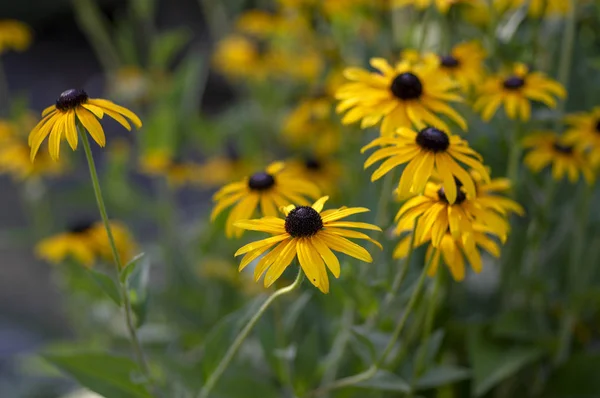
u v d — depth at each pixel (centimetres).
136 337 92
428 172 87
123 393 96
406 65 97
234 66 148
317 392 97
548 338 107
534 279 107
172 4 308
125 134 257
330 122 121
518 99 99
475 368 104
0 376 158
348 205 117
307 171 115
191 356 119
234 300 127
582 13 115
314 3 122
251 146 152
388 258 100
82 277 125
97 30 152
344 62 126
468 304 113
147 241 186
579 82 114
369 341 93
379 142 90
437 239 87
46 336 174
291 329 106
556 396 108
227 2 171
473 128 106
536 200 109
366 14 119
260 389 102
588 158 103
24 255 211
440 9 106
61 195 140
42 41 371
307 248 84
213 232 122
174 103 136
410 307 91
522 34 116
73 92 87
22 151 124
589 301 110
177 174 132
